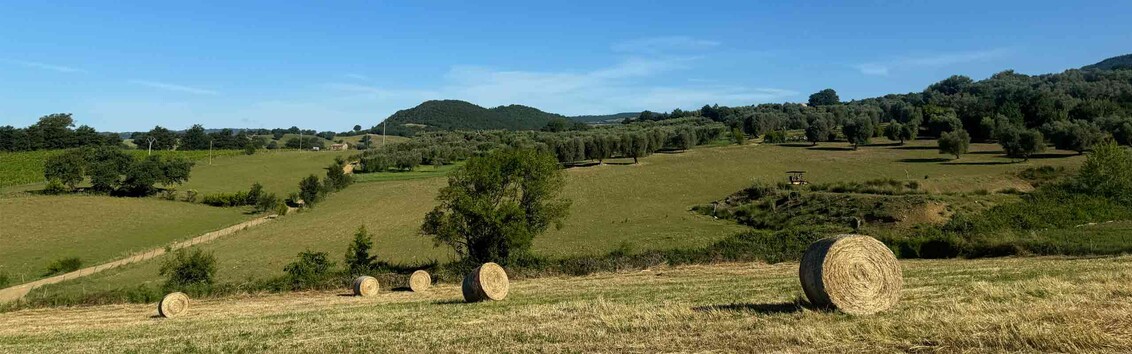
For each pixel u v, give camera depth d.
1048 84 152.12
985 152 92.00
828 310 12.84
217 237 64.75
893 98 188.25
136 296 32.41
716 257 32.78
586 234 53.78
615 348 10.45
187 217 77.31
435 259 42.56
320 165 122.31
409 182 98.06
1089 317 9.98
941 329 9.91
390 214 73.12
